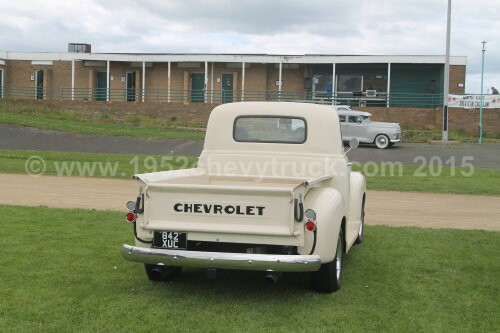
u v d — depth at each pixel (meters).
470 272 7.30
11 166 18.19
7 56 38.84
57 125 27.89
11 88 38.81
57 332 5.13
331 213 6.07
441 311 5.84
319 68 37.19
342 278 7.00
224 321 5.47
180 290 6.46
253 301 6.11
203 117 35.62
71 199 12.73
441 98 35.22
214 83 38.06
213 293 6.37
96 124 29.80
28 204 11.90
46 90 38.69
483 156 24.30
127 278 6.85
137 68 38.72
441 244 8.89
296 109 7.41
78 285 6.51
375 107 34.59
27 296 6.05
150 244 6.06
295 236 5.69
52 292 6.21
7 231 9.08
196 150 23.47
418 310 5.86
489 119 33.59
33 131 26.19
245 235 5.77
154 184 5.92
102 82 39.16
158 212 5.95
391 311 5.82
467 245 8.83
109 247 8.26
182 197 5.88
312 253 5.83
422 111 34.16
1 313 5.55
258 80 37.47
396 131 26.64
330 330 5.27
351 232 7.99
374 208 12.65
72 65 38.31
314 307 5.92
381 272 7.29
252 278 7.01
